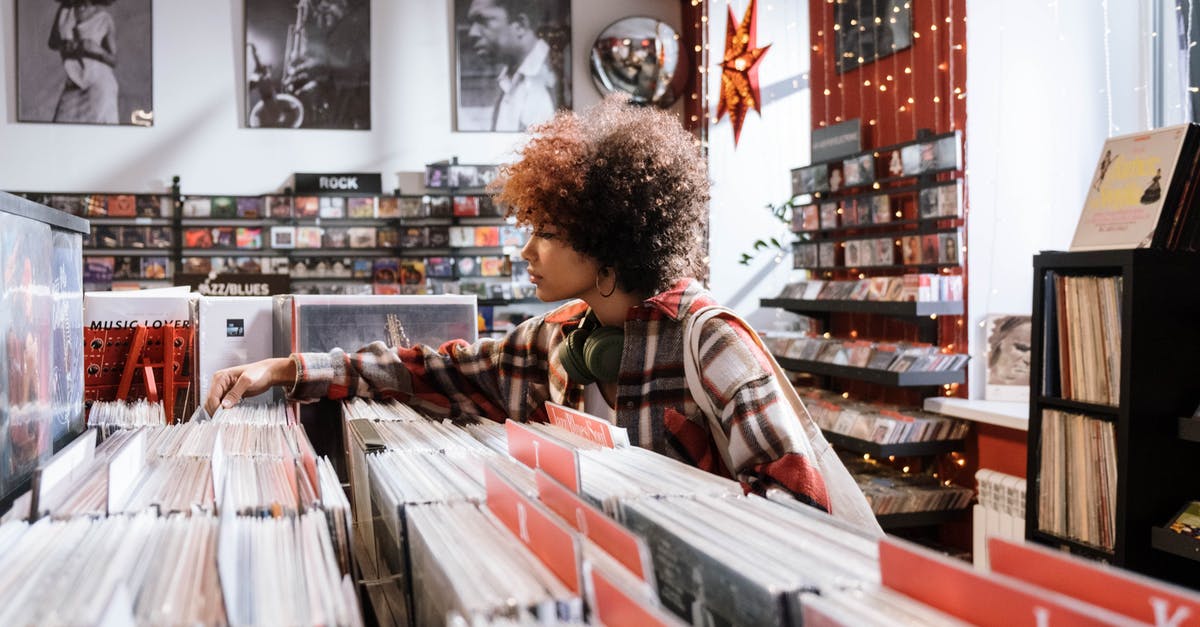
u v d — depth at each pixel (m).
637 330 1.46
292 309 1.83
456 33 8.79
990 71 4.41
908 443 4.31
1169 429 2.48
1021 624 0.45
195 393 1.80
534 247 1.54
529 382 1.70
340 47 8.61
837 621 0.47
